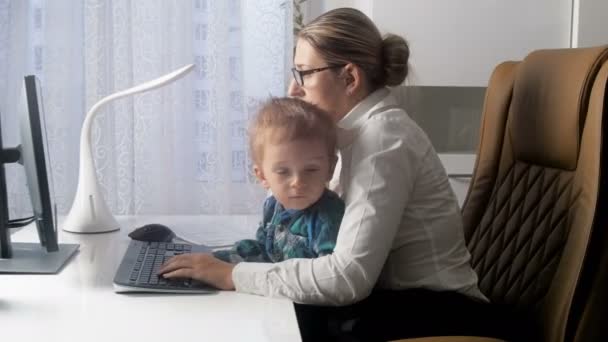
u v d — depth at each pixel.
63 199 2.16
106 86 2.12
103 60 2.10
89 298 0.93
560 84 1.17
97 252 1.24
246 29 2.19
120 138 2.13
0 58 2.10
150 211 2.20
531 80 1.27
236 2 2.18
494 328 1.09
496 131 1.37
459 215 1.20
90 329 0.79
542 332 1.12
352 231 1.00
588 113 1.10
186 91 2.18
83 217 1.44
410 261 1.15
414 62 2.08
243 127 2.21
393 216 1.03
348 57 1.13
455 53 2.09
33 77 1.02
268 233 1.17
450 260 1.16
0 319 0.83
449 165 2.14
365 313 1.05
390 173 1.05
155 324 0.82
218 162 2.19
